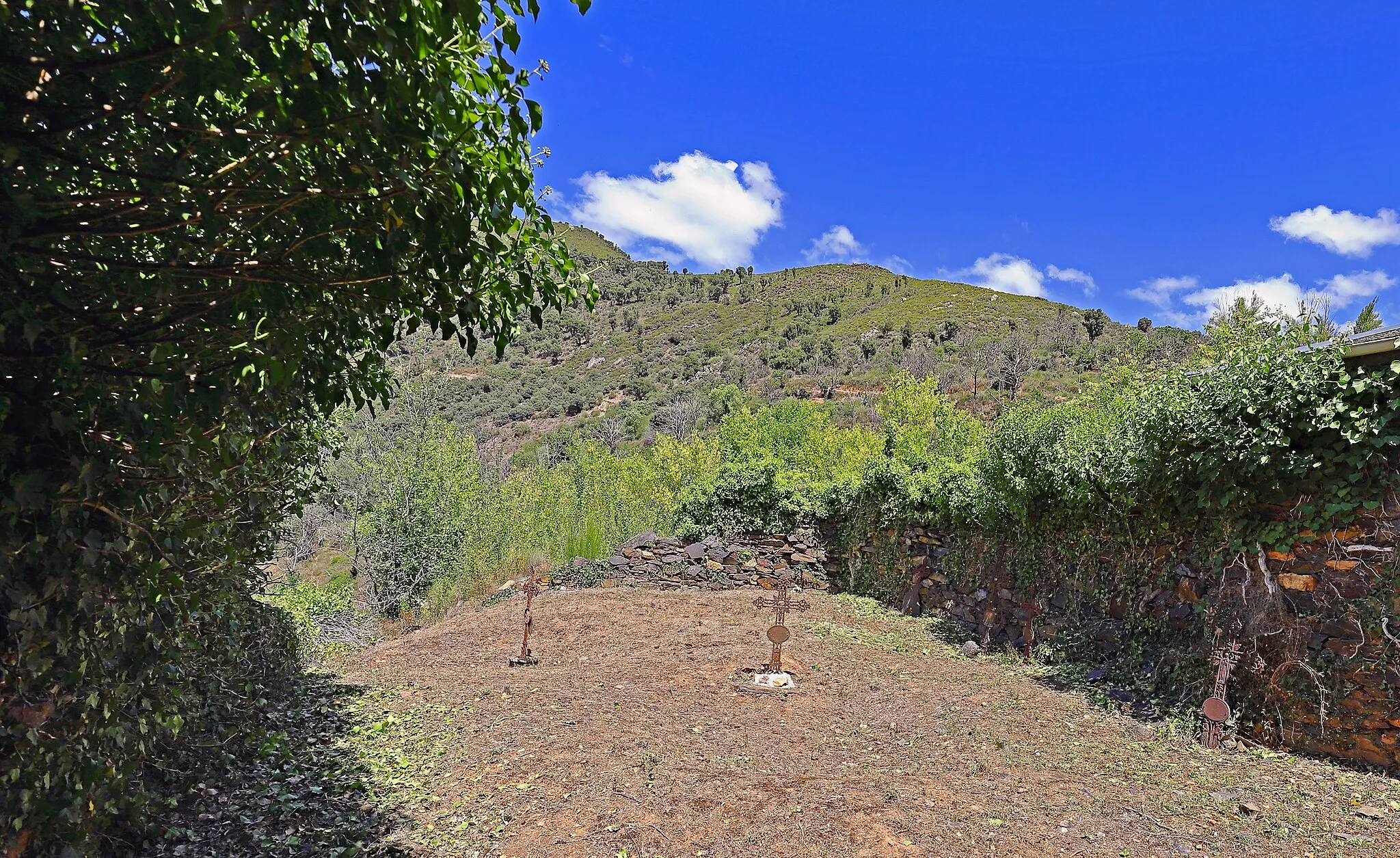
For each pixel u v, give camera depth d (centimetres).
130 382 193
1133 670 589
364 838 362
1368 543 432
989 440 796
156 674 308
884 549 1034
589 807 393
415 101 163
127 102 162
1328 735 437
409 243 204
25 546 184
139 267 180
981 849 340
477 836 366
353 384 263
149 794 330
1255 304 1380
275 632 566
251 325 210
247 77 173
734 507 1216
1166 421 554
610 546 1340
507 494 1583
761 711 550
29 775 218
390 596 1331
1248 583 495
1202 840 347
